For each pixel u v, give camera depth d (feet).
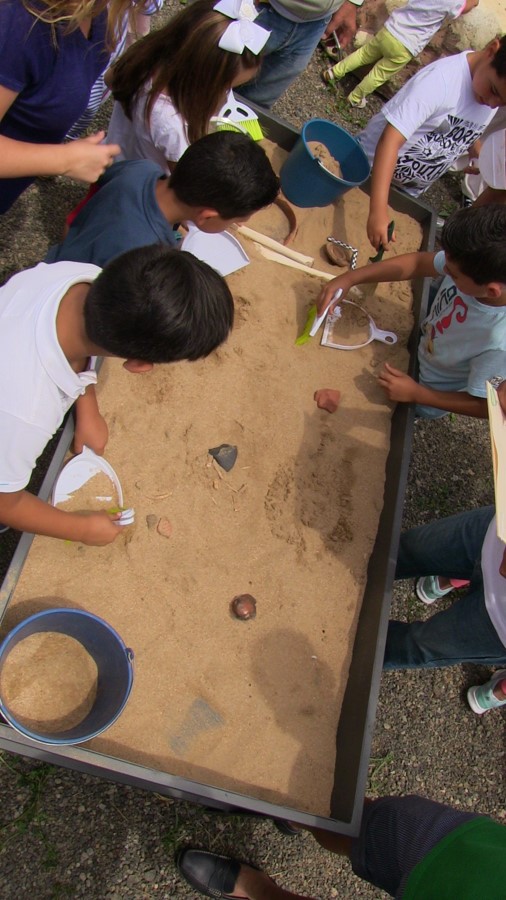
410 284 8.70
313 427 7.25
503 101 7.34
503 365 6.49
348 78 11.96
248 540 6.45
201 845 6.60
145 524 6.12
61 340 3.99
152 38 5.65
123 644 5.06
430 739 7.95
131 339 3.78
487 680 8.43
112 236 5.18
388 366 7.57
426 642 6.38
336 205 8.86
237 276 7.66
